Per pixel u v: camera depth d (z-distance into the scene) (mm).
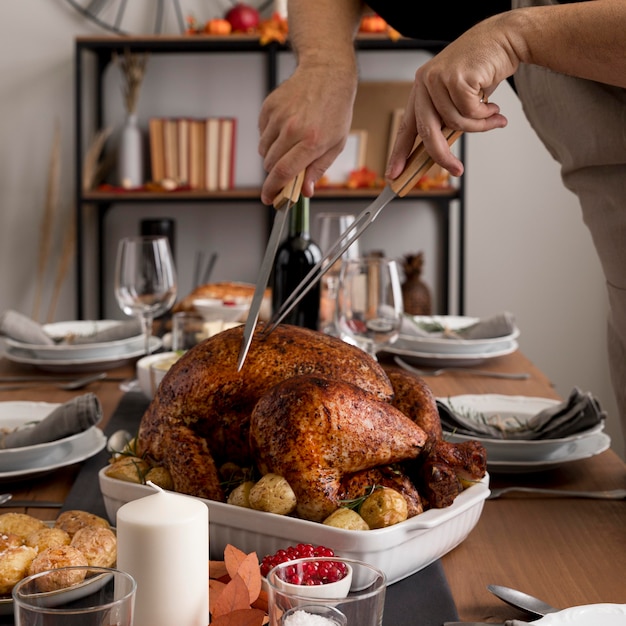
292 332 815
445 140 783
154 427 801
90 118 3594
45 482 1004
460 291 3346
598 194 1023
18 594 489
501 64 755
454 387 1527
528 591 699
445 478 720
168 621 549
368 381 790
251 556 588
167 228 3371
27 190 3623
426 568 735
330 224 1769
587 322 3629
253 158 3643
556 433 1062
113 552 673
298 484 705
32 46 3562
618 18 736
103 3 3549
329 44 1049
